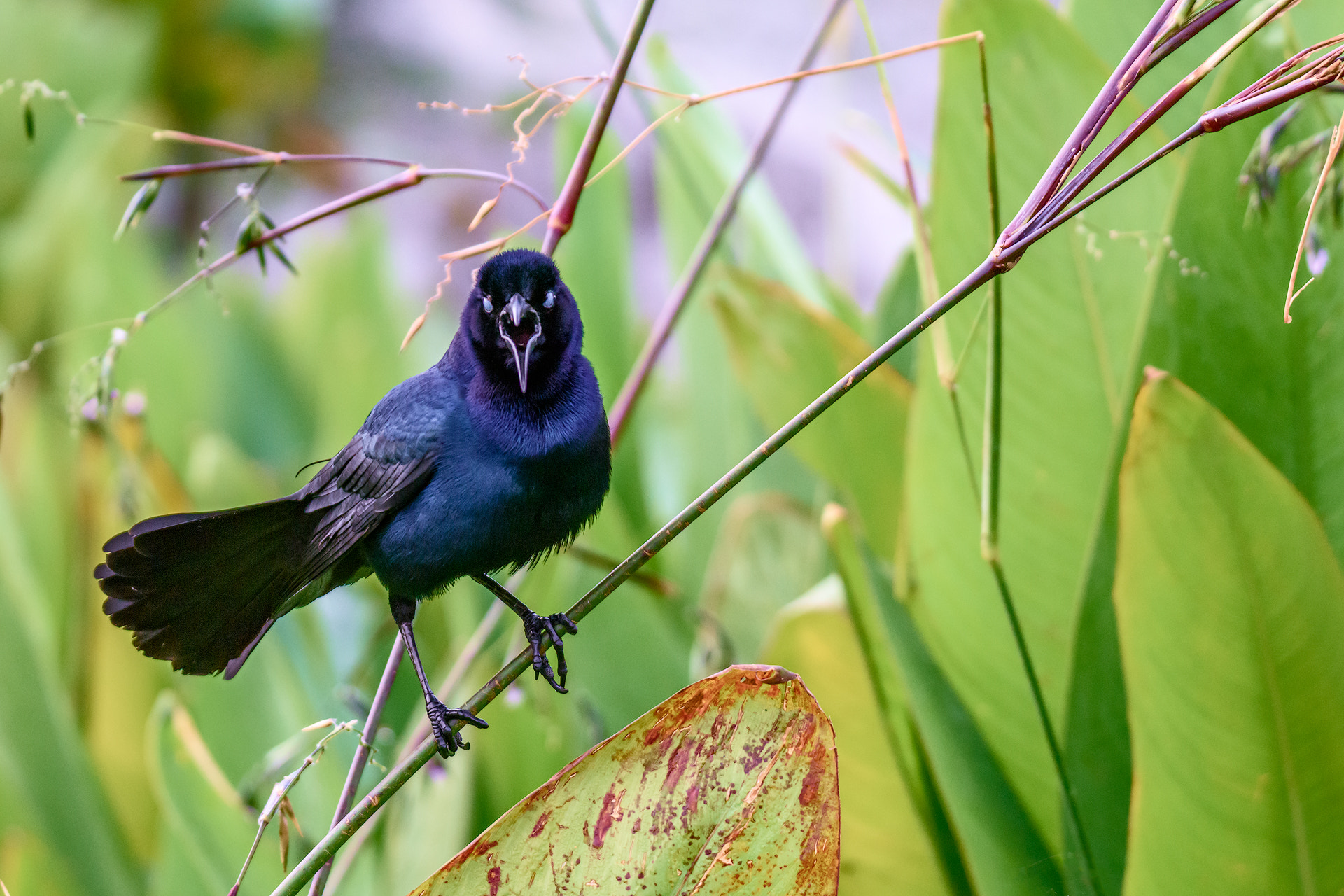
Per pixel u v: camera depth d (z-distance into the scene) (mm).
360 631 5270
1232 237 5004
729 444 5340
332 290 6207
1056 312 5066
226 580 5008
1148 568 4949
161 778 5086
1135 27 5141
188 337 5590
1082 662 5016
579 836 4906
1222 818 4957
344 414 5418
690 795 4906
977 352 5062
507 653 5168
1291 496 4938
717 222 5086
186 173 4969
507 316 4988
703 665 5117
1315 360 5004
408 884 5082
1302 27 5086
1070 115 5066
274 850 5086
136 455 5195
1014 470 5066
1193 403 4934
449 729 4953
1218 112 4887
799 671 5043
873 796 5043
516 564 5027
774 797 4906
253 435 6047
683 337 5348
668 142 5293
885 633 5023
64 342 6145
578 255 5340
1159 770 4957
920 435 5070
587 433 5008
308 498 5020
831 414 5168
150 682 5211
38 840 5121
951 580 5070
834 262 5422
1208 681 4949
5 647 5148
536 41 12945
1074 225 5062
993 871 5016
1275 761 4949
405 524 5008
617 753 4906
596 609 5160
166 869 5082
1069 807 4988
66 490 5332
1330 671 4941
